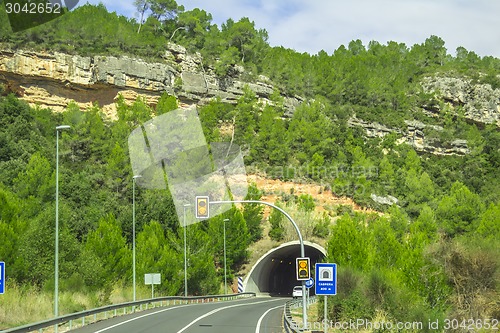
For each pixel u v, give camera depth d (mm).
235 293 74125
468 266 29172
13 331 21406
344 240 47219
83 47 119125
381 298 32406
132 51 126250
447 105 186875
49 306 32656
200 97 134750
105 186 78750
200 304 50719
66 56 115500
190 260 62906
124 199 76812
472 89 197750
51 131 98312
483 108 195625
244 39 155125
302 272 28234
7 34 111625
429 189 114375
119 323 29844
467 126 181375
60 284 40812
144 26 140125
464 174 144000
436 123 177750
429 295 30484
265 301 61375
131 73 122312
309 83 161500
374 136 155625
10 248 40375
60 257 43781
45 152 86875
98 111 109750
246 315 35875
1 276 20859
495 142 162125
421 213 88000
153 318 33031
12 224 45562
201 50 143750
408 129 163125
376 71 193125
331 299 33594
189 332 25609
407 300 30969
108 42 123000
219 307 44750
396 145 150250
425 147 163625
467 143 164125
